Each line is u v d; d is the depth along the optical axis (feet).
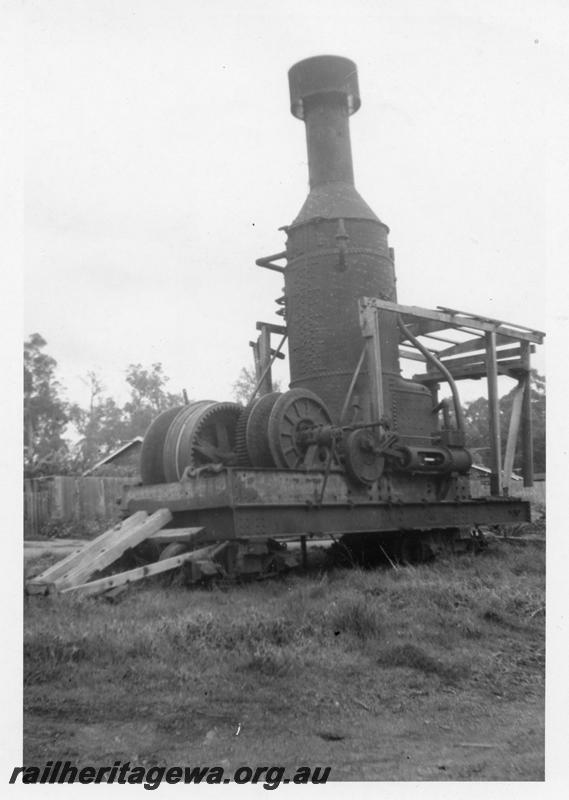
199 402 47.70
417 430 52.13
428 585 36.35
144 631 26.99
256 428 44.34
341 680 25.00
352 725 21.83
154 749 19.92
